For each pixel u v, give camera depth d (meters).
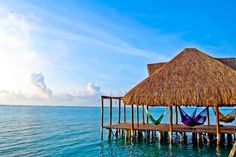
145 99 18.84
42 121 52.28
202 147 19.08
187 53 21.05
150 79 20.06
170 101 17.98
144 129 20.19
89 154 17.83
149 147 19.55
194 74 19.02
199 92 17.67
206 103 17.17
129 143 21.31
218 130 17.56
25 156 17.19
